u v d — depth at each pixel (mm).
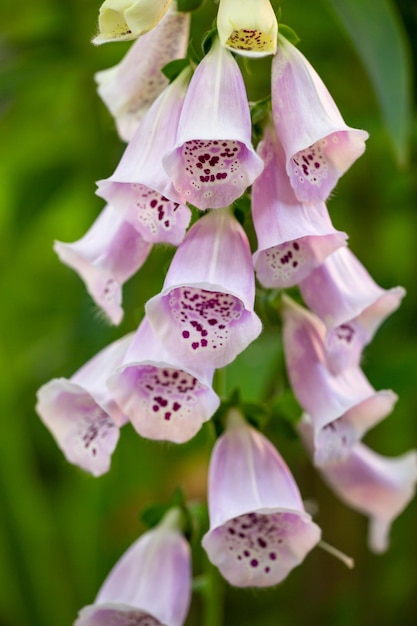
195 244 481
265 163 483
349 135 468
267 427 535
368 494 568
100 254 502
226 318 474
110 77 518
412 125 646
